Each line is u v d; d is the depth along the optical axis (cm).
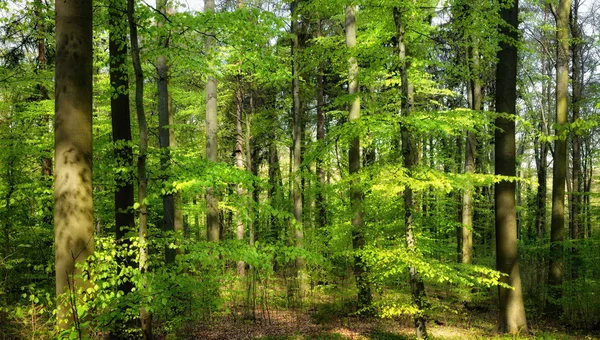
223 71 1191
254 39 625
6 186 765
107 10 673
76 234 516
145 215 566
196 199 1502
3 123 962
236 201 629
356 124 682
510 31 916
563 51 1205
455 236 1992
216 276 831
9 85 909
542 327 1056
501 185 947
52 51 1105
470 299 1266
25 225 907
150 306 504
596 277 1202
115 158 665
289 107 1952
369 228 1038
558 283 1201
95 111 1135
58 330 448
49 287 820
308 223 1469
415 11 726
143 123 581
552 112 2102
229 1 1634
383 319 1038
